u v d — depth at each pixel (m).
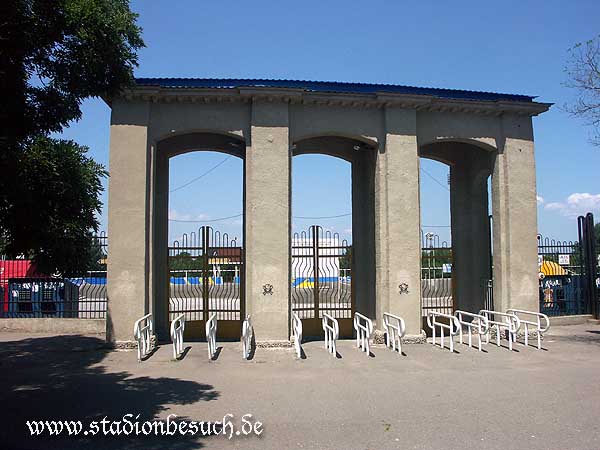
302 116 13.58
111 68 8.02
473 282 16.03
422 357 11.67
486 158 15.30
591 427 6.72
